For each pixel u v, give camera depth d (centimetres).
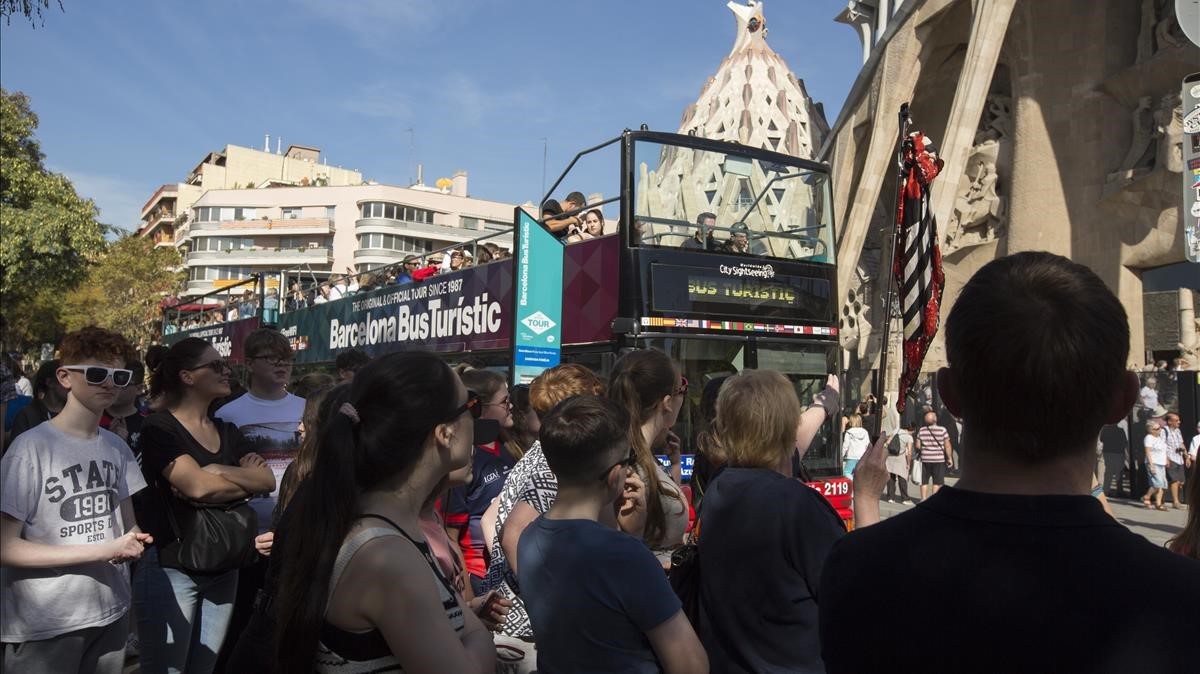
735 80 4419
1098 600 140
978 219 2847
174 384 471
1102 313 151
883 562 159
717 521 314
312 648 209
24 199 3591
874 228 3491
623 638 269
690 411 888
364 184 9394
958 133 2598
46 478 396
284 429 587
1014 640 142
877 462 302
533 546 292
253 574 531
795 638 298
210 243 9600
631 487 358
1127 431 1786
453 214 9731
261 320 1909
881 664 154
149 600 454
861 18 4047
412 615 207
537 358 909
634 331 874
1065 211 2622
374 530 216
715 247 957
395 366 228
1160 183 2308
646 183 929
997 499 154
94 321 6025
